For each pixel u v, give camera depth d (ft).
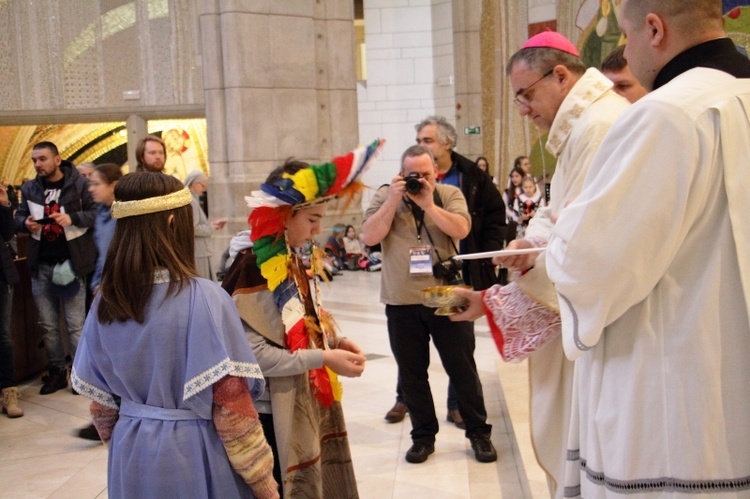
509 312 7.32
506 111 42.55
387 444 14.05
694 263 5.18
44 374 20.58
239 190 39.29
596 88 7.55
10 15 42.52
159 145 16.93
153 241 6.33
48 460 14.06
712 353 5.06
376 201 13.51
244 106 39.27
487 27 42.47
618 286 5.14
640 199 5.07
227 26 39.01
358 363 7.97
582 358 5.74
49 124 43.57
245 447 6.28
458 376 12.87
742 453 5.04
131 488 6.23
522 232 32.71
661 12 5.44
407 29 51.88
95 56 43.01
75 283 17.99
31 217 17.75
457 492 11.75
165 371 6.23
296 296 7.86
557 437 7.90
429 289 7.73
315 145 40.98
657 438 5.17
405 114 52.31
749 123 5.12
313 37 40.63
